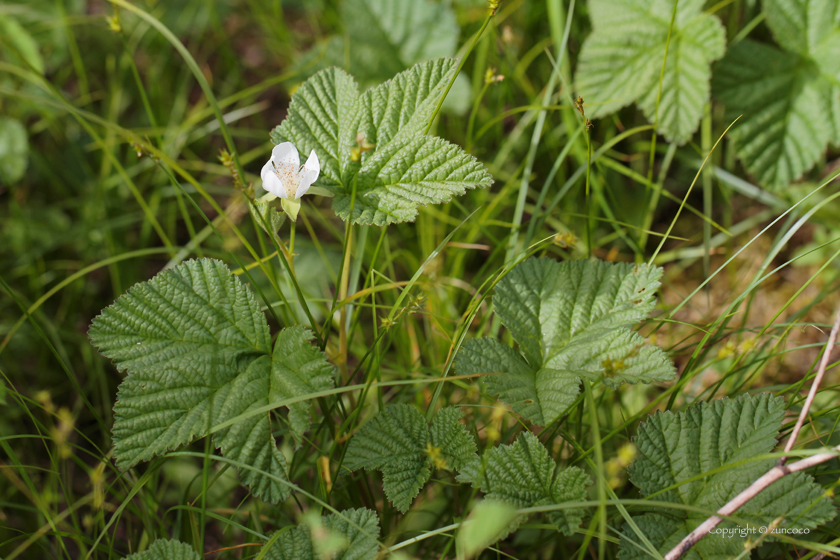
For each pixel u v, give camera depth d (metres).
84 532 0.75
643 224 0.81
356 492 0.71
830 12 0.76
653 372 0.67
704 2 0.77
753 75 0.77
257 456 0.66
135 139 0.70
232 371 0.67
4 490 0.75
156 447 0.66
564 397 0.67
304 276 0.81
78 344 0.80
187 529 0.72
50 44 0.92
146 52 0.96
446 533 0.69
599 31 0.78
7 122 0.82
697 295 0.81
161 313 0.68
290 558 0.66
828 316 0.78
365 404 0.73
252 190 0.66
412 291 0.77
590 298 0.69
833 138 0.76
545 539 0.70
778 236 0.77
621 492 0.71
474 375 0.68
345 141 0.68
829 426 0.70
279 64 1.00
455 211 0.82
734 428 0.67
